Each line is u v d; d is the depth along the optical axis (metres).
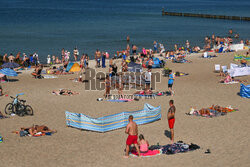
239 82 31.47
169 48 65.75
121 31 92.06
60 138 17.69
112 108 23.31
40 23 111.19
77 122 19.28
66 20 122.50
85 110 22.84
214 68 39.28
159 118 20.98
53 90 28.56
